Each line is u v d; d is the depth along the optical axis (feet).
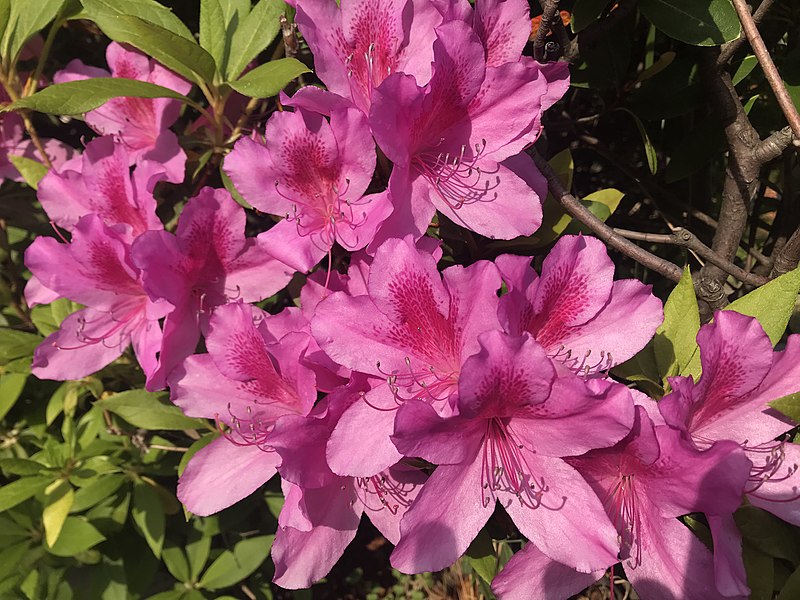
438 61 0.68
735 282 1.33
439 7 0.73
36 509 1.25
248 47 0.97
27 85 1.08
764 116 1.17
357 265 0.78
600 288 0.69
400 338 0.70
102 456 1.25
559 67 0.81
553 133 1.25
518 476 0.66
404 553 0.63
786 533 0.69
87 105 0.83
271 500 1.47
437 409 0.69
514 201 0.74
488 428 0.67
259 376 0.79
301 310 0.79
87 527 1.20
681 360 0.78
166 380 0.85
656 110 1.04
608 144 1.28
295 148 0.74
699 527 0.70
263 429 0.80
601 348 0.71
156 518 1.21
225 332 0.77
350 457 0.66
